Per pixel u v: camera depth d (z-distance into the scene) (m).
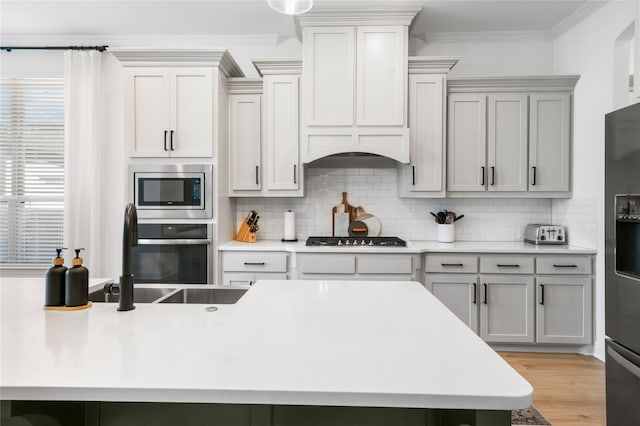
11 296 1.54
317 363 0.87
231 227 3.68
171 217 3.24
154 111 3.24
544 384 2.69
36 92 3.85
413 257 3.16
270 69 3.40
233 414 0.89
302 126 3.32
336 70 3.29
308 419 0.88
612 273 2.05
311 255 3.19
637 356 1.88
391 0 3.13
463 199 3.81
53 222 3.85
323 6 3.18
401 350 0.95
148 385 0.76
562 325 3.18
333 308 1.34
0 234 3.84
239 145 3.49
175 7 3.27
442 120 3.37
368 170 3.82
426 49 3.80
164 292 1.88
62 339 1.03
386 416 0.88
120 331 1.09
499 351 3.28
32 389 0.76
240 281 3.25
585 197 3.25
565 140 3.42
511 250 3.17
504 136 3.45
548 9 3.25
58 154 3.85
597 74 3.11
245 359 0.89
